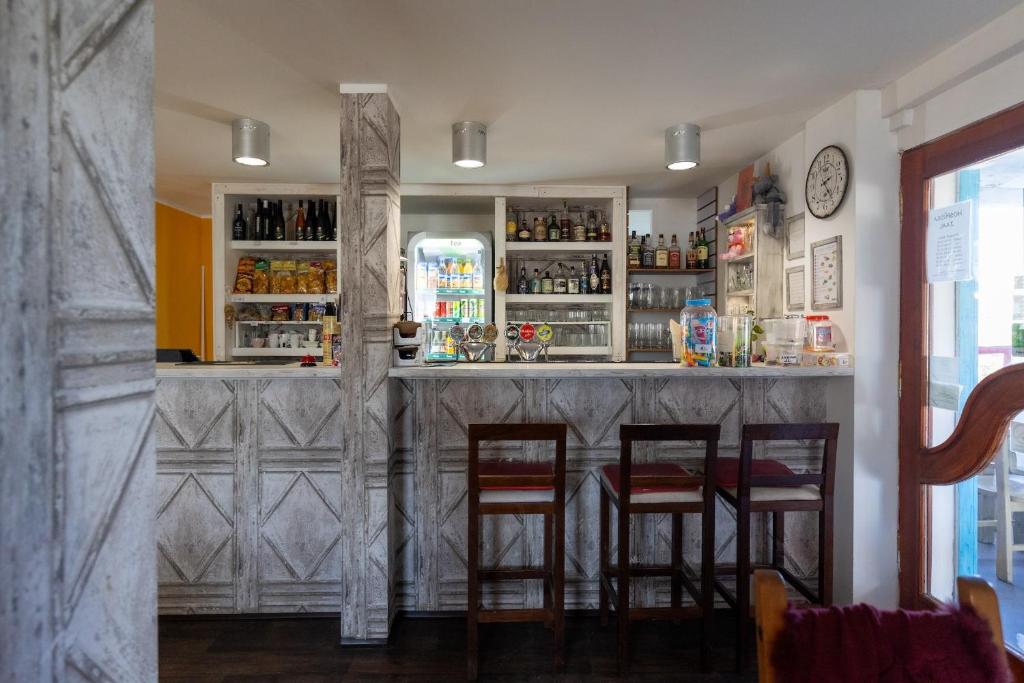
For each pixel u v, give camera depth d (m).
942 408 2.26
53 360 0.62
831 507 2.09
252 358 4.35
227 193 4.11
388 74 2.27
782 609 0.92
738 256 3.38
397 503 2.54
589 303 4.39
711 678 2.07
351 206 2.37
